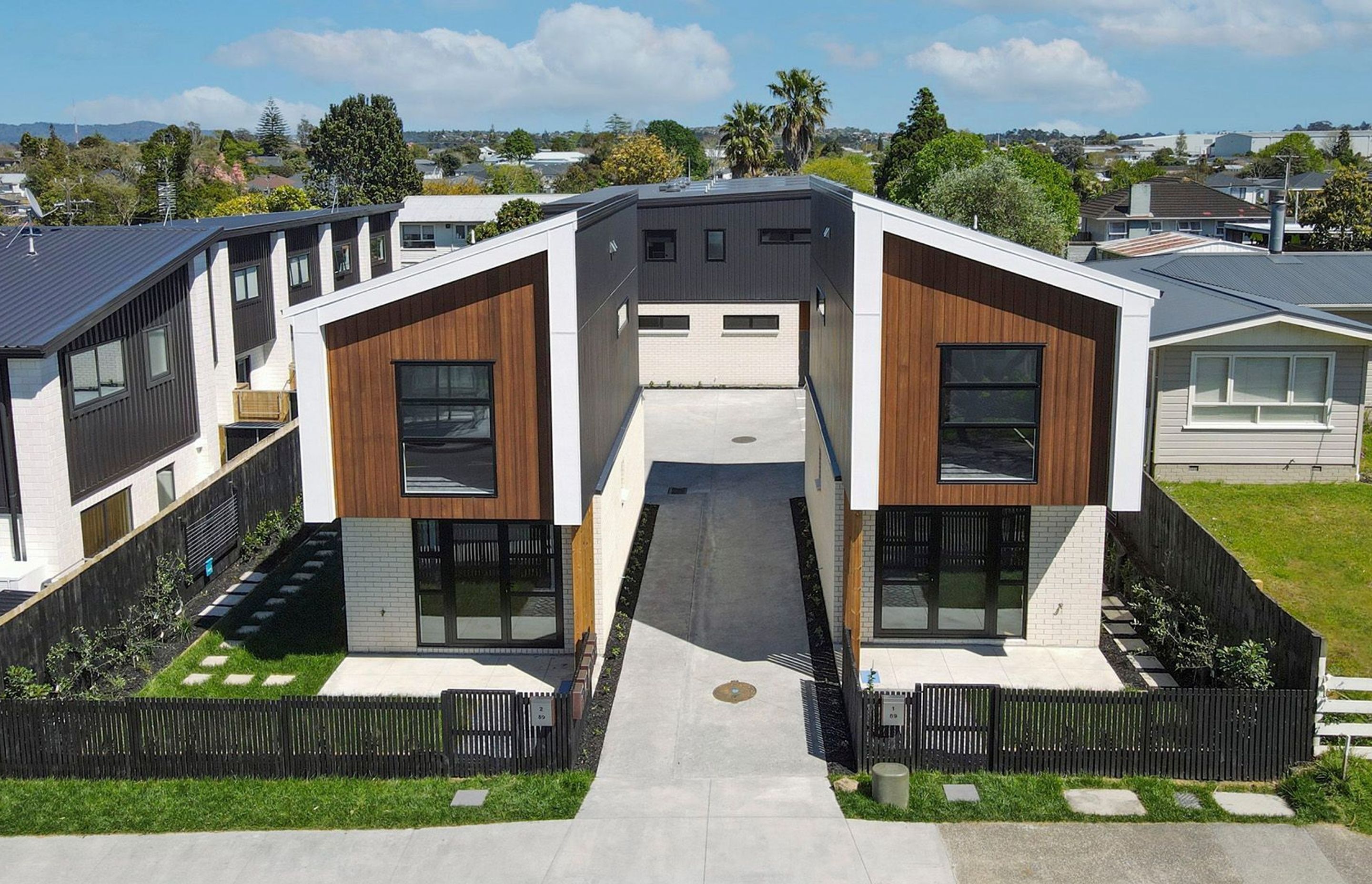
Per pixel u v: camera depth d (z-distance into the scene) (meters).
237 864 12.17
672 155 118.19
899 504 15.45
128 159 91.06
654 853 12.21
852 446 15.21
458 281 14.98
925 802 13.11
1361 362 21.31
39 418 18.75
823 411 20.45
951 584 17.30
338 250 40.12
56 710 13.86
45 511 19.09
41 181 82.56
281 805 13.26
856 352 14.95
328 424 15.45
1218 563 16.20
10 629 14.59
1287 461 21.86
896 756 13.92
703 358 38.00
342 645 17.69
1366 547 18.80
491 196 74.25
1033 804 13.09
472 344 15.14
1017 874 11.79
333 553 22.00
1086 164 155.62
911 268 14.87
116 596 17.16
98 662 16.28
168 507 19.91
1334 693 14.70
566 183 118.38
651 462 29.03
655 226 37.00
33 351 18.22
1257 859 12.05
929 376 15.12
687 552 22.22
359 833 12.70
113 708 13.82
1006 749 13.77
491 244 14.68
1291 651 13.99
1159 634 16.64
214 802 13.34
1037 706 13.66
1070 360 15.04
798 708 15.62
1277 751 13.55
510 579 17.16
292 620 18.62
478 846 12.40
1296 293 28.03
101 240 23.66
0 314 19.70
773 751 14.43
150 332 22.59
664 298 37.62
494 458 15.42
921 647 17.36
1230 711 13.52
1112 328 14.93
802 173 79.69
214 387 25.48
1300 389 21.59
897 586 17.33
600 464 17.28
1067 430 15.23
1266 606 14.62
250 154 170.12
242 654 17.38
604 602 17.42
